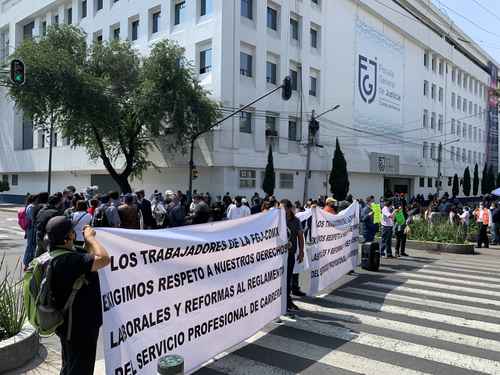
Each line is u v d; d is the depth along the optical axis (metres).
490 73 76.06
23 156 44.81
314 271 7.55
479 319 6.52
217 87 26.62
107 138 26.45
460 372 4.57
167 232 4.09
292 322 6.24
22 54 22.23
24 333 4.69
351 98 38.50
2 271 9.62
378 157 41.91
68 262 3.08
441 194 56.19
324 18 34.97
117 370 3.47
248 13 28.66
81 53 24.98
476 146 68.62
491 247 16.94
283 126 30.84
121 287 3.57
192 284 4.37
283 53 30.83
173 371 2.93
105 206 9.65
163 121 25.77
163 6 29.78
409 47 48.88
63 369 3.25
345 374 4.49
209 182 27.42
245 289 5.27
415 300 7.61
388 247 12.90
